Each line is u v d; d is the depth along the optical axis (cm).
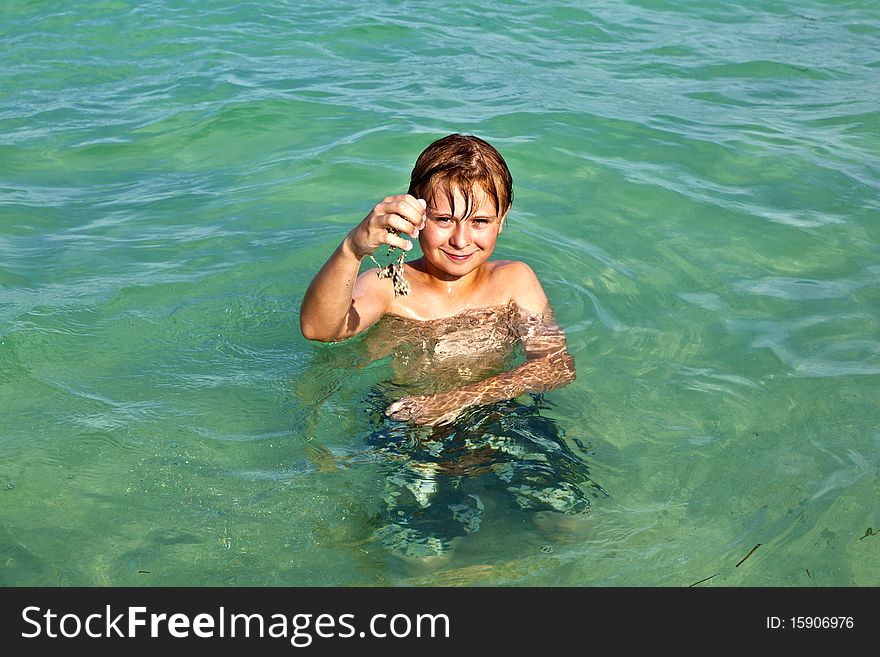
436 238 390
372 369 406
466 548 318
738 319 459
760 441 370
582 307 465
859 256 522
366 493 338
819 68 839
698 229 550
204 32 900
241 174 621
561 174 613
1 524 323
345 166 622
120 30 899
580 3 1017
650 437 371
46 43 862
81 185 608
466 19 956
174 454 357
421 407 373
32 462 352
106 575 306
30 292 470
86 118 712
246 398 390
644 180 605
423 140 661
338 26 921
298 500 335
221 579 305
